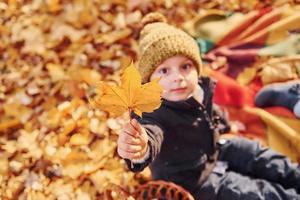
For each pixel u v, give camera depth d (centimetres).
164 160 205
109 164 257
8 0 372
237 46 308
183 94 196
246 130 261
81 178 251
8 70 319
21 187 250
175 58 196
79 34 338
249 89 282
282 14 317
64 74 309
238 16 329
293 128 256
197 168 207
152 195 213
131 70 134
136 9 347
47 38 340
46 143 270
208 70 292
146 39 201
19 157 264
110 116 279
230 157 226
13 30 348
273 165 220
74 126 275
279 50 296
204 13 338
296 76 280
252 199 205
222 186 210
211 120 210
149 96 137
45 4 364
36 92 300
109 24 342
